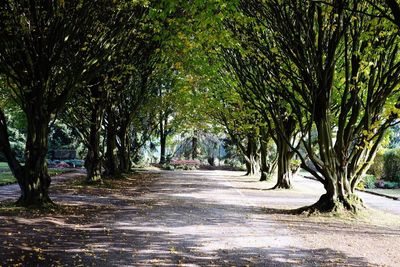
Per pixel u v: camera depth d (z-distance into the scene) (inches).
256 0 510.9
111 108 1048.2
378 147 538.3
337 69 606.2
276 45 523.8
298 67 503.8
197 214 520.7
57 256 305.6
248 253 328.2
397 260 313.9
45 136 534.0
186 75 985.5
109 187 858.1
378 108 520.7
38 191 524.7
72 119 911.7
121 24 587.5
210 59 682.8
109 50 597.9
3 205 526.6
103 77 826.8
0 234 363.9
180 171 1708.9
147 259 304.0
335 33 468.4
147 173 1427.2
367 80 524.4
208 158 2053.4
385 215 513.7
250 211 557.6
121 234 387.5
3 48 503.2
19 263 284.2
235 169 1877.5
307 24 481.1
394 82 497.4
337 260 311.4
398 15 240.5
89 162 901.8
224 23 542.3
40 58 514.6
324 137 509.0
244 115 932.6
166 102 1248.8
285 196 770.8
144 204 606.2
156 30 543.8
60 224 425.7
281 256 320.5
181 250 333.1
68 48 542.6
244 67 613.0
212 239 375.9
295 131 908.0
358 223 465.4
